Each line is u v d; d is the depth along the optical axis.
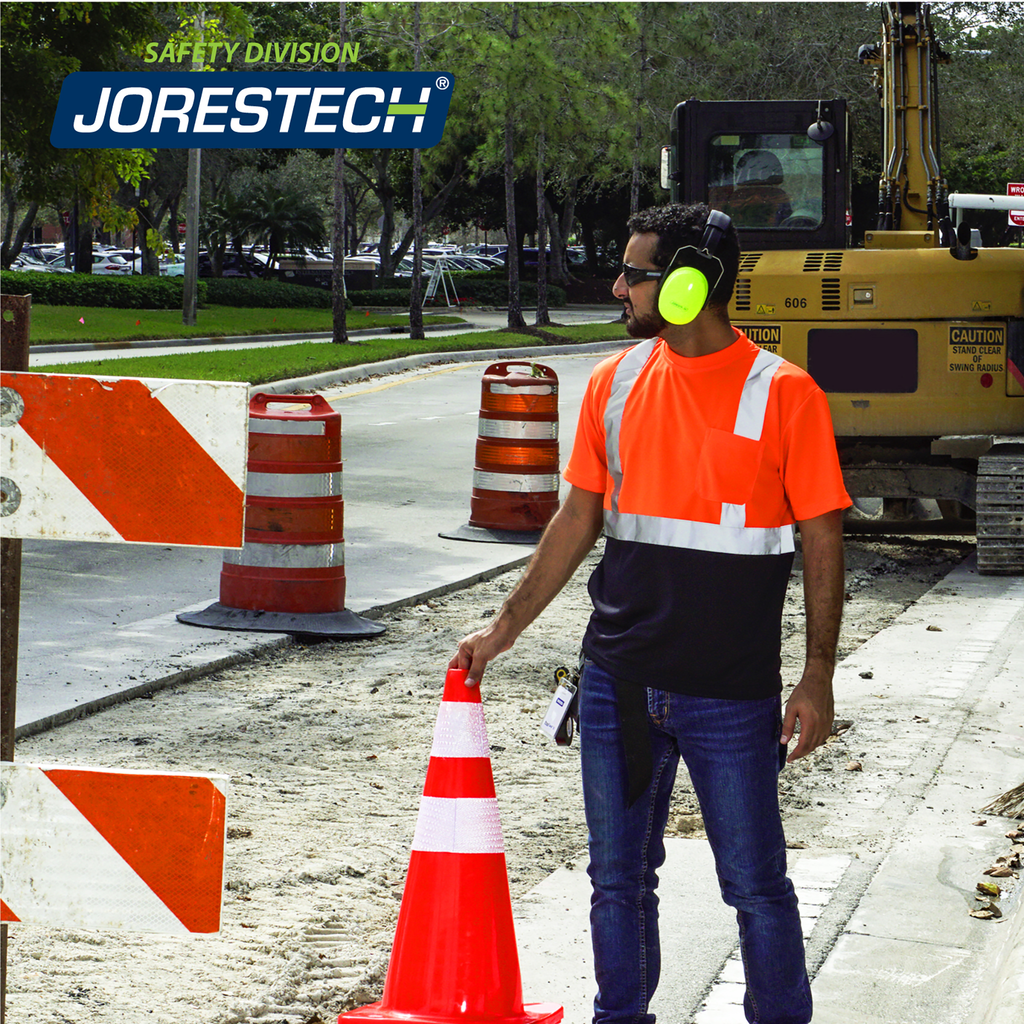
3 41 18.30
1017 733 7.34
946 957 4.61
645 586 3.52
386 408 25.28
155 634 9.20
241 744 7.10
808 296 12.95
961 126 49.88
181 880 2.93
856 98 48.72
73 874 2.94
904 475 13.30
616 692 3.57
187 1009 4.23
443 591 11.18
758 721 3.52
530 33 39.97
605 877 3.66
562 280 67.94
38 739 7.03
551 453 13.47
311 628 9.43
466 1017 3.69
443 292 60.88
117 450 2.90
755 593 3.48
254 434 9.46
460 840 3.78
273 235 63.53
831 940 4.72
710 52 44.78
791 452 3.49
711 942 4.73
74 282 44.66
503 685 8.40
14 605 3.07
